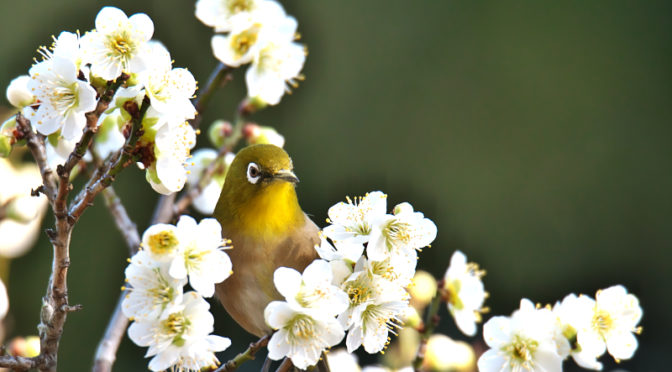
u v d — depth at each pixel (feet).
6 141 15.02
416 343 22.67
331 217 14.93
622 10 47.24
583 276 46.11
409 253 14.84
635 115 46.80
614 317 16.61
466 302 18.90
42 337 13.87
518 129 46.34
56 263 13.48
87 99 13.52
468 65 46.80
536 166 46.19
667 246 46.21
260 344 14.85
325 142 45.68
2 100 39.27
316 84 45.80
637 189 46.44
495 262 46.19
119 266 42.65
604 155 46.14
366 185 45.60
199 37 42.73
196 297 13.66
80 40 13.93
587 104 46.47
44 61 13.92
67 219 13.38
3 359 13.47
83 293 42.32
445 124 46.26
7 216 20.30
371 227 14.69
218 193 22.67
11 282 39.45
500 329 16.07
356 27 46.39
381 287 14.58
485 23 47.19
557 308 16.58
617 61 46.93
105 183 13.64
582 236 45.98
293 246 19.84
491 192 46.11
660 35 47.37
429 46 46.34
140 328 13.57
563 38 47.37
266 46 20.13
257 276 19.88
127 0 41.91
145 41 13.88
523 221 46.14
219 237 13.69
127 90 13.82
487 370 15.96
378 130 45.93
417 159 46.06
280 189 19.60
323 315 13.84
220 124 23.20
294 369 18.54
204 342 14.05
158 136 14.05
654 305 46.44
